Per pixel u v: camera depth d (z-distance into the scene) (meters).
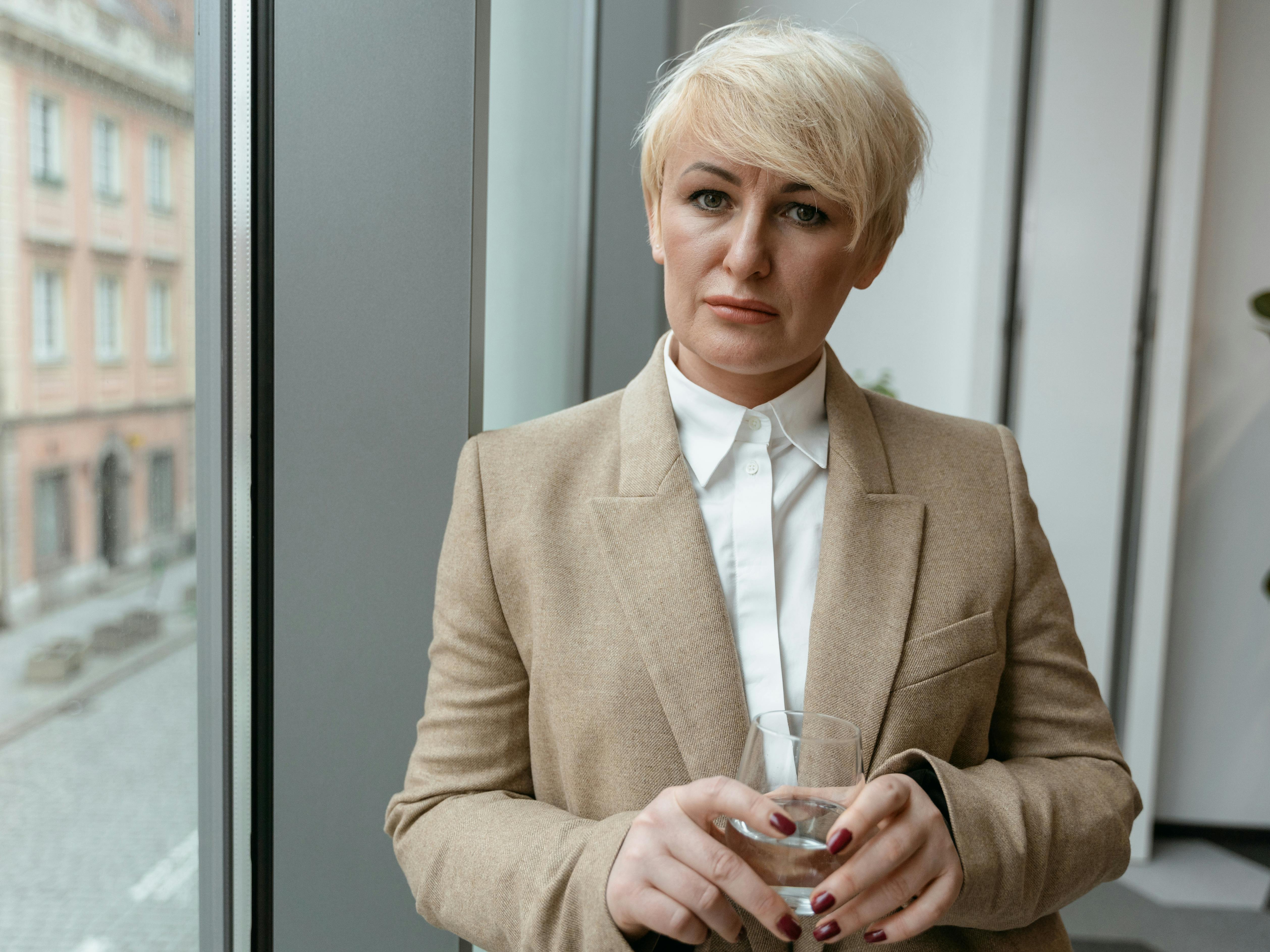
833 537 0.86
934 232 3.05
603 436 0.93
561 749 0.83
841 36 0.80
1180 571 3.34
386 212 1.07
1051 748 0.89
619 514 0.86
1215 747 3.38
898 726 0.81
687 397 0.90
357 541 1.11
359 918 1.15
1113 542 3.13
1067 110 2.98
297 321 1.09
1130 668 3.18
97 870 0.79
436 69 1.06
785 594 0.87
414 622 1.11
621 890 0.65
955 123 3.00
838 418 0.91
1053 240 3.03
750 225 0.76
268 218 1.07
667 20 2.35
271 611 1.11
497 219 1.55
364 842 1.14
